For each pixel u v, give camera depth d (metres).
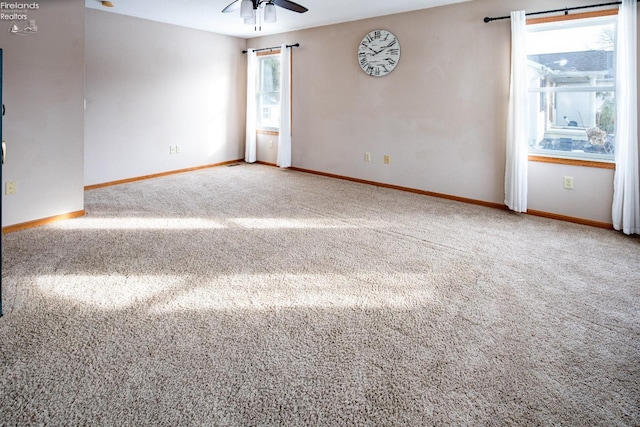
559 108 4.10
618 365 1.82
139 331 2.05
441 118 4.95
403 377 1.73
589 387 1.67
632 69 3.50
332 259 3.07
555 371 1.78
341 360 1.84
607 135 3.86
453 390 1.65
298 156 6.74
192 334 2.04
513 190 4.29
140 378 1.70
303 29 6.26
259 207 4.53
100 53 5.29
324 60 6.08
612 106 3.79
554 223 4.03
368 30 5.49
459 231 3.76
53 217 3.85
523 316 2.25
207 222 3.95
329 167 6.32
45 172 3.74
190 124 6.55
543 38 4.11
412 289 2.58
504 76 4.39
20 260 2.93
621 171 3.67
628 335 2.06
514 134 4.21
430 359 1.86
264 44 6.90
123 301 2.37
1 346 1.90
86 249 3.18
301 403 1.57
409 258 3.10
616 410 1.54
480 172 4.71
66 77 3.77
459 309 2.32
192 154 6.66
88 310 2.25
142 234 3.57
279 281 2.67
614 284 2.66
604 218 3.90
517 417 1.51
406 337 2.03
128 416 1.49
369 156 5.77
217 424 1.46
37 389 1.62
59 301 2.35
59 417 1.47
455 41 4.70
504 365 1.81
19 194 3.57
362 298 2.45
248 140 7.27
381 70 5.42
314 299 2.43
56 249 3.16
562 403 1.58
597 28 3.79
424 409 1.55
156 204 4.59
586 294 2.52
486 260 3.06
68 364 1.78
